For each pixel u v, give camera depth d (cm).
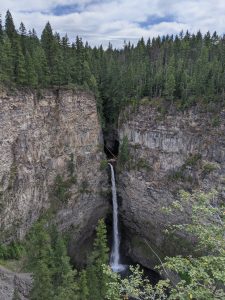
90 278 4084
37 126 5606
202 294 1198
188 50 10481
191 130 6481
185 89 6806
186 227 1451
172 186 6719
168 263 1345
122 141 7862
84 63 7425
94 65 8331
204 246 1380
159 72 7775
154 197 7019
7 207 4822
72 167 6631
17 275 4278
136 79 8144
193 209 1391
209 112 6306
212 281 1270
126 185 7500
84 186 7006
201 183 6228
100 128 7712
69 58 7219
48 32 7050
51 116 6019
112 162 7850
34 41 7200
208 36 11169
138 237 7412
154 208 7044
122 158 7506
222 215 1448
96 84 7475
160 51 11019
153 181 7025
